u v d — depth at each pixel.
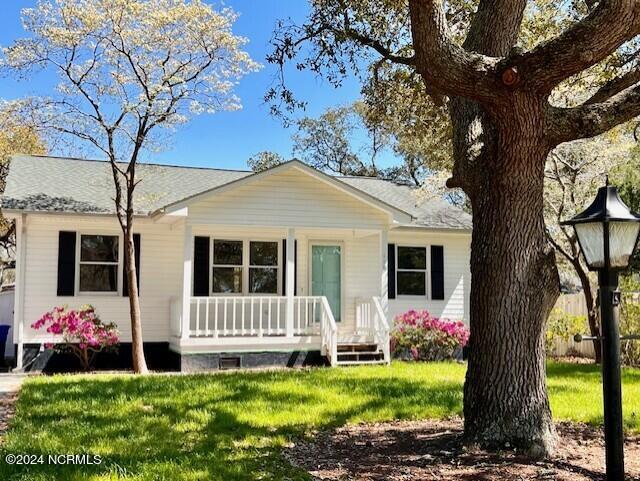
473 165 5.97
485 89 5.08
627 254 4.13
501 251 5.55
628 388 9.79
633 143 15.73
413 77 9.68
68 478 4.76
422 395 8.70
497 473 4.79
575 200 15.85
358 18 9.04
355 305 15.91
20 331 13.23
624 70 9.35
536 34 9.73
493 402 5.50
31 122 13.06
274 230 15.29
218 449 5.84
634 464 5.26
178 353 13.48
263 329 14.38
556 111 5.35
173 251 14.71
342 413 7.55
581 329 15.88
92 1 12.52
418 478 4.74
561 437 6.16
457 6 9.11
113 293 14.23
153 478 4.75
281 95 9.05
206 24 12.99
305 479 4.81
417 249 16.77
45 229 13.76
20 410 7.77
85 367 13.29
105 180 15.53
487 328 5.60
